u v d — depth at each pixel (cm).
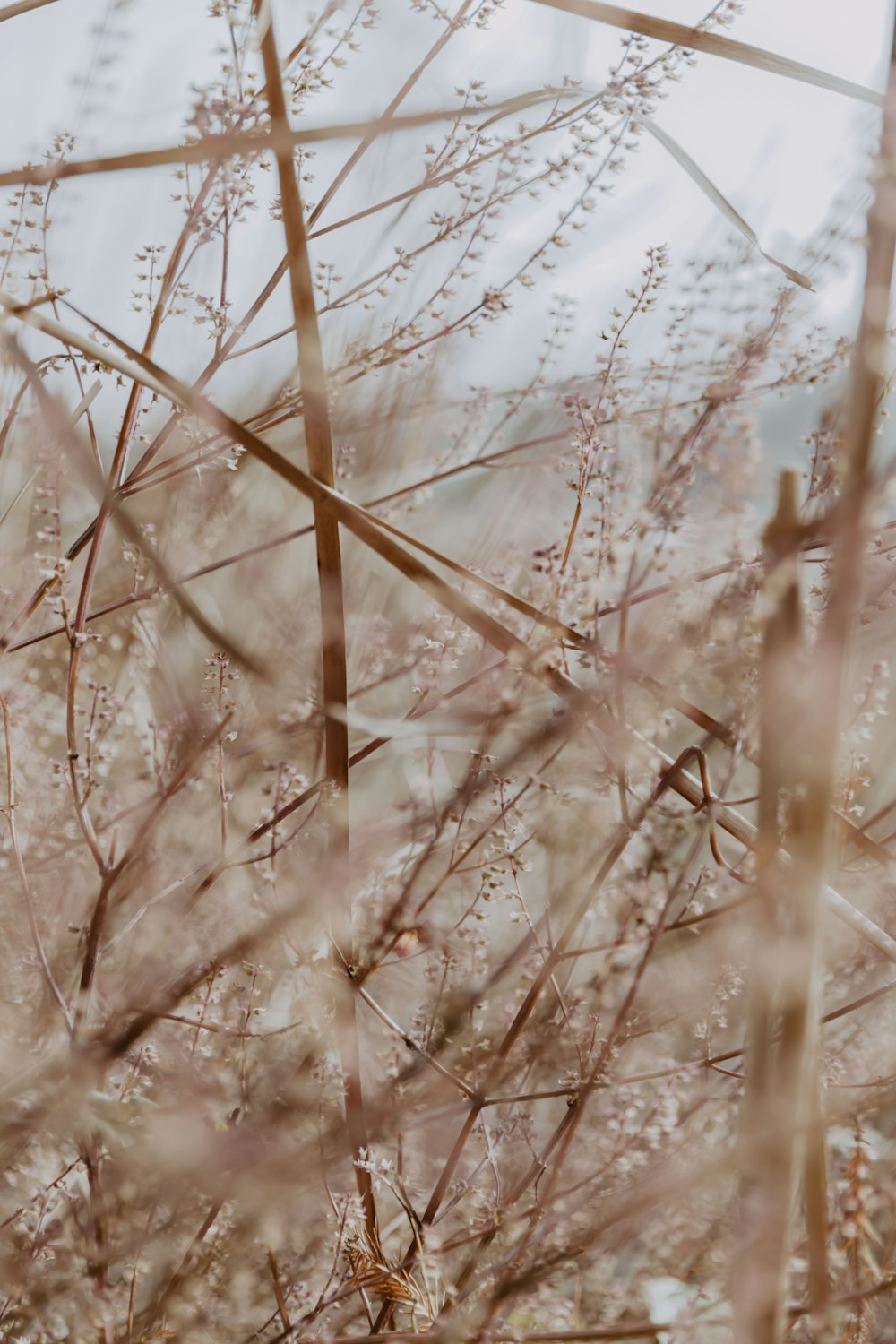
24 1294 118
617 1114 127
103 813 148
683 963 129
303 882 125
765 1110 76
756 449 109
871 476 72
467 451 159
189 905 132
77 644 136
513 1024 128
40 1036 122
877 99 85
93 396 138
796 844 75
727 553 111
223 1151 96
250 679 137
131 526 99
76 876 146
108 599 178
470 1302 126
